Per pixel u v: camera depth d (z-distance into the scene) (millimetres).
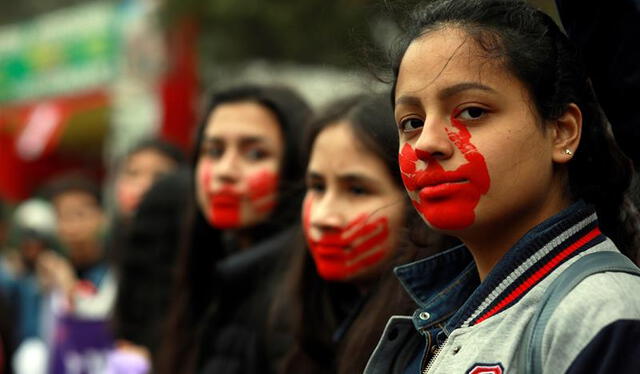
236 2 9305
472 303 1585
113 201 5258
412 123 1645
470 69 1562
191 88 11773
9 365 4660
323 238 2580
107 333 4309
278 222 3277
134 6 12672
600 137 1679
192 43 11102
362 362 2299
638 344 1356
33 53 15961
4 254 6469
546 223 1566
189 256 3459
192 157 3508
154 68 11977
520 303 1514
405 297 2201
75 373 4305
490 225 1571
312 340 2719
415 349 1757
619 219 1716
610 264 1485
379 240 2535
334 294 2740
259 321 3039
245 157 3289
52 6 21547
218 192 3270
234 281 3211
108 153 16391
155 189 4148
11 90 16609
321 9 8578
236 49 9883
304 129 3068
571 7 1677
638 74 1618
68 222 5059
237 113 3297
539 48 1578
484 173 1547
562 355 1411
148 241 4094
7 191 17391
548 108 1569
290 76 9453
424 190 1588
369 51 2012
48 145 16625
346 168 2561
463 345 1536
